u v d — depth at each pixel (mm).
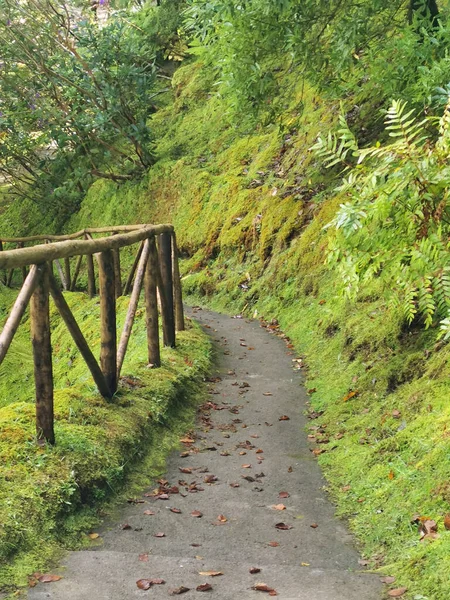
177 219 14445
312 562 3725
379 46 8398
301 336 8688
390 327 6605
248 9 8117
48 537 3576
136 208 15914
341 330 7668
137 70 15492
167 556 3576
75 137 16281
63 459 4191
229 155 14633
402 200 4578
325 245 9867
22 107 16344
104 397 5352
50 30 15609
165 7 17672
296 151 12664
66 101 16578
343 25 8359
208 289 12086
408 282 4883
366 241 4871
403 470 4449
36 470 3988
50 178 17672
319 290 9430
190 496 4504
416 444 4648
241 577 3307
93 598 2971
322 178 11391
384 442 4914
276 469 5059
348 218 4492
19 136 16844
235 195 13117
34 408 4652
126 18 18359
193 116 17016
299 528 4148
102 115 15375
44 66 15594
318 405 6379
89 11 19172
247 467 5062
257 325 9914
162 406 5723
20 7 15695
